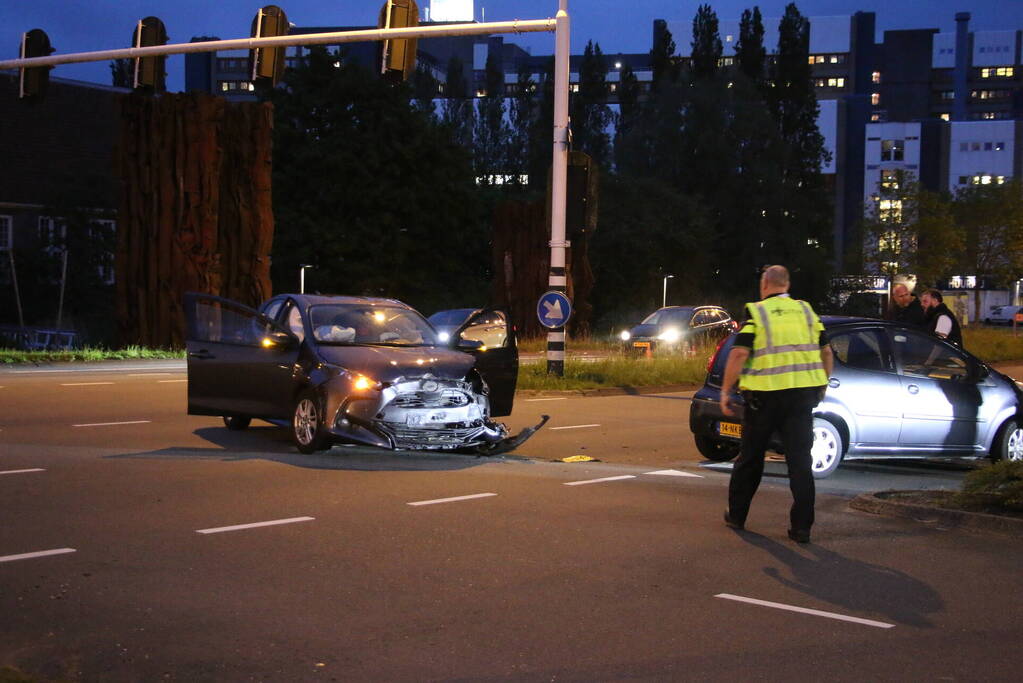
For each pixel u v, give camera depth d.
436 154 55.94
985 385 11.37
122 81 101.56
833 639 5.22
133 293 29.20
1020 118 131.75
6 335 34.69
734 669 4.77
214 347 12.12
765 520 8.07
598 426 14.30
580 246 42.44
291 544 6.88
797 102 87.94
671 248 67.31
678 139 74.56
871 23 130.88
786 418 7.44
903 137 113.56
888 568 6.66
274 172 54.38
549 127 89.31
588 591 5.98
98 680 4.47
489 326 13.16
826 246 80.94
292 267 53.09
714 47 91.88
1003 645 5.18
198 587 5.87
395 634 5.15
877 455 10.82
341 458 10.56
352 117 54.94
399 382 10.40
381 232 54.06
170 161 28.94
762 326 7.46
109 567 6.23
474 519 7.76
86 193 47.81
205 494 8.49
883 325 11.05
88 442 11.39
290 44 17.27
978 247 64.31
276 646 4.94
